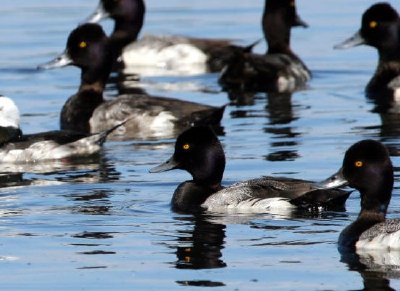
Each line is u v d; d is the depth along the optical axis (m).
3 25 29.64
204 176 14.93
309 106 21.67
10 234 13.53
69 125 20.86
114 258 12.54
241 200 14.36
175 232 13.46
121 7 27.72
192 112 20.14
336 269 11.93
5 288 11.60
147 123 20.20
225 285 11.57
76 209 14.64
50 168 17.53
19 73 25.39
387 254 12.38
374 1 31.88
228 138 18.88
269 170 16.50
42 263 12.42
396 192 14.90
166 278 11.82
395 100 22.30
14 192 15.73
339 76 24.91
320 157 17.30
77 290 11.51
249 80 23.83
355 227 12.90
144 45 27.42
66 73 25.64
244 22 29.97
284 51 25.44
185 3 32.88
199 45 27.17
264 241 12.98
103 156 18.19
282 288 11.44
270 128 19.62
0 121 18.30
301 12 31.12
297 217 13.97
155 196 15.29
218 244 12.95
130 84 24.56
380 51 23.47
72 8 31.61
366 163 13.02
